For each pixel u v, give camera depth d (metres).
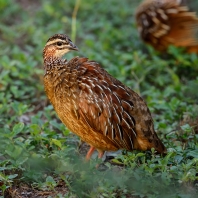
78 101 10.41
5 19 19.50
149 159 10.77
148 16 16.45
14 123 12.98
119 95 10.48
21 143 10.79
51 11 19.52
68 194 9.66
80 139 11.62
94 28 18.91
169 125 12.60
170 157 10.51
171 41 16.19
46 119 13.49
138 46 17.80
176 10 15.93
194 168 10.30
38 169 10.51
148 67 15.82
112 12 20.12
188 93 14.38
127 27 19.27
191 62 16.22
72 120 10.61
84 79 10.45
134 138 10.58
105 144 10.66
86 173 9.98
